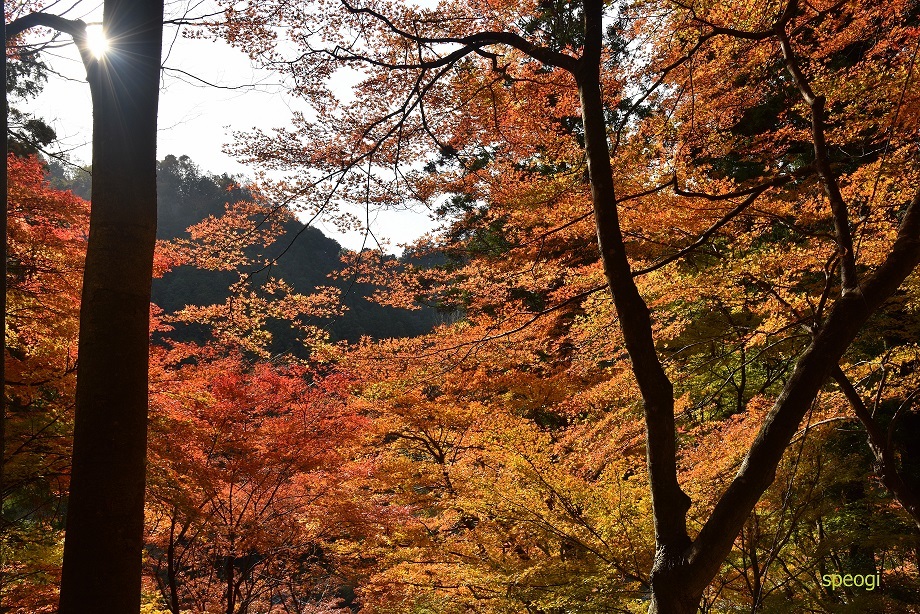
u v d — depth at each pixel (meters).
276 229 6.48
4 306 2.87
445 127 5.47
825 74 6.87
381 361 8.34
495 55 4.38
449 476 8.27
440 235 7.58
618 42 6.91
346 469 9.68
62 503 8.55
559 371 10.27
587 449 7.78
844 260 3.54
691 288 7.48
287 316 8.50
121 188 2.88
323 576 11.23
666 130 6.91
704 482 6.72
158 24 3.08
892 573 10.24
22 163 6.72
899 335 8.97
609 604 5.74
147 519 9.09
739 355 8.96
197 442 8.12
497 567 6.83
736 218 6.70
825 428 7.21
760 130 10.11
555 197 6.51
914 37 6.46
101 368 2.72
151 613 7.96
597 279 7.93
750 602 6.71
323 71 4.79
